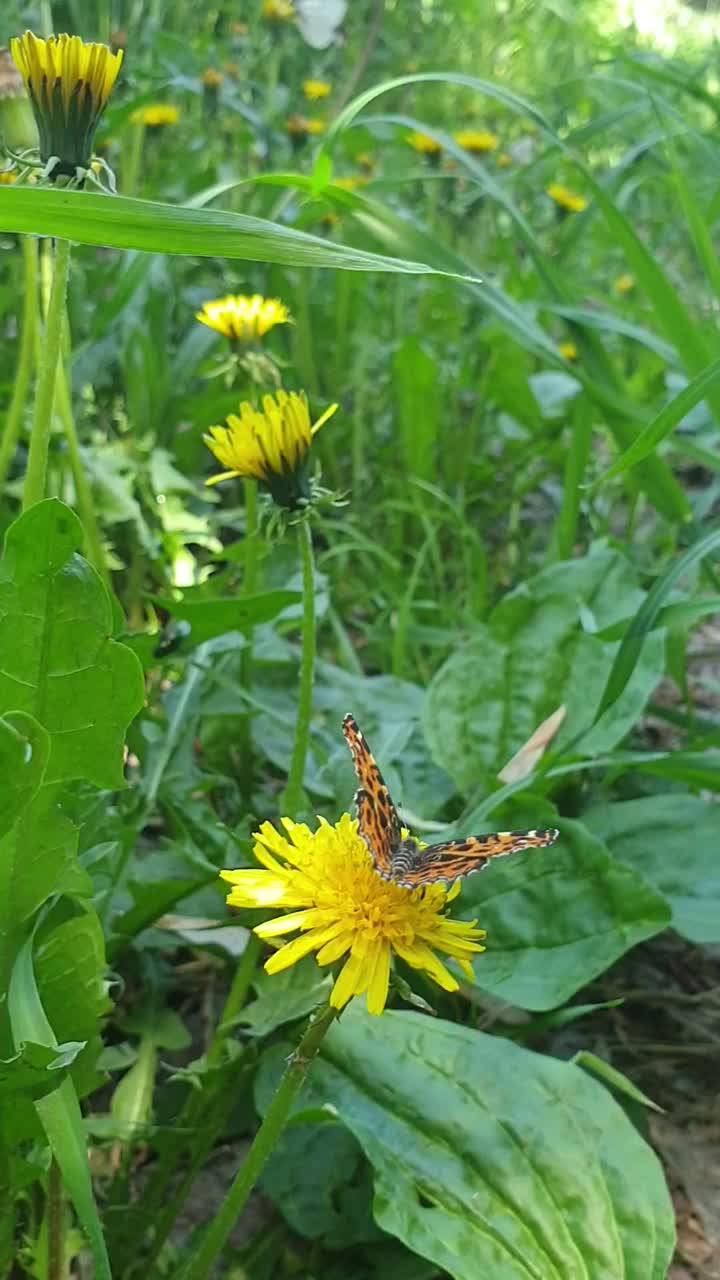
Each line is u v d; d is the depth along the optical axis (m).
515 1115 0.17
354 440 0.46
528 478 0.49
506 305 0.30
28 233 0.14
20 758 0.13
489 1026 0.23
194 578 0.35
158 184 0.53
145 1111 0.21
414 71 0.74
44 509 0.14
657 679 0.25
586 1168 0.16
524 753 0.24
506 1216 0.16
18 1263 0.17
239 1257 0.19
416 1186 0.16
